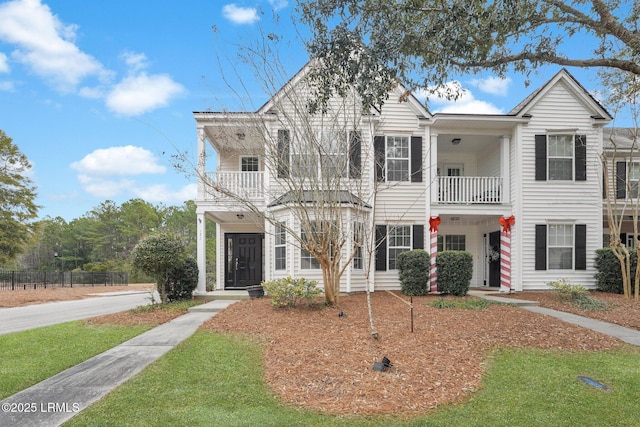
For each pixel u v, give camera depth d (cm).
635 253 1234
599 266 1300
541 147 1343
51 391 454
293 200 996
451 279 1180
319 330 730
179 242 1120
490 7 516
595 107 1345
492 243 1498
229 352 609
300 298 1008
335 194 957
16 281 2464
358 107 1031
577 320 880
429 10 540
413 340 655
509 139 1379
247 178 1287
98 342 687
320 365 528
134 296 1762
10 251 2553
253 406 412
